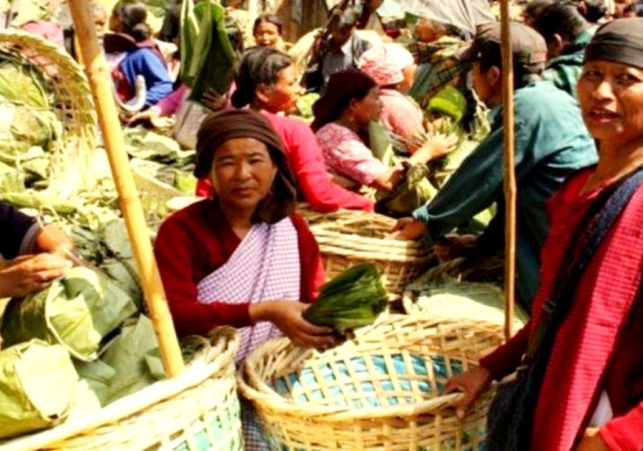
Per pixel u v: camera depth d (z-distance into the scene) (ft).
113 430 5.63
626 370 5.63
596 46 5.87
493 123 10.57
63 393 5.74
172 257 7.66
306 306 7.46
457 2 14.71
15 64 12.51
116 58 19.70
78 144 12.39
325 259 10.38
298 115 17.11
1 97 12.19
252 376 7.08
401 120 13.89
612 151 5.93
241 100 12.32
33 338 6.47
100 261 8.27
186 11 13.85
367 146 12.79
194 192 13.38
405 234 10.62
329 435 6.52
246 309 7.39
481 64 10.80
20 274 6.54
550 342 5.86
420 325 8.31
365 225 11.07
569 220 5.85
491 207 12.06
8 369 5.61
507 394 6.22
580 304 5.64
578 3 18.78
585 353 5.56
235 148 7.64
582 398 5.59
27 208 10.67
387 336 8.24
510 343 6.89
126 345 6.75
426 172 12.20
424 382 8.17
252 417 7.51
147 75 19.65
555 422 5.65
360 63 14.88
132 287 7.84
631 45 5.75
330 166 12.27
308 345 7.50
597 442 5.59
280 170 7.96
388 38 23.03
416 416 6.46
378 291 7.43
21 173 11.51
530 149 10.01
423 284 10.57
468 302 10.06
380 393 8.11
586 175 6.40
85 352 6.52
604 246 5.59
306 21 27.02
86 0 5.69
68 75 11.97
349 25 18.89
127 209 5.93
